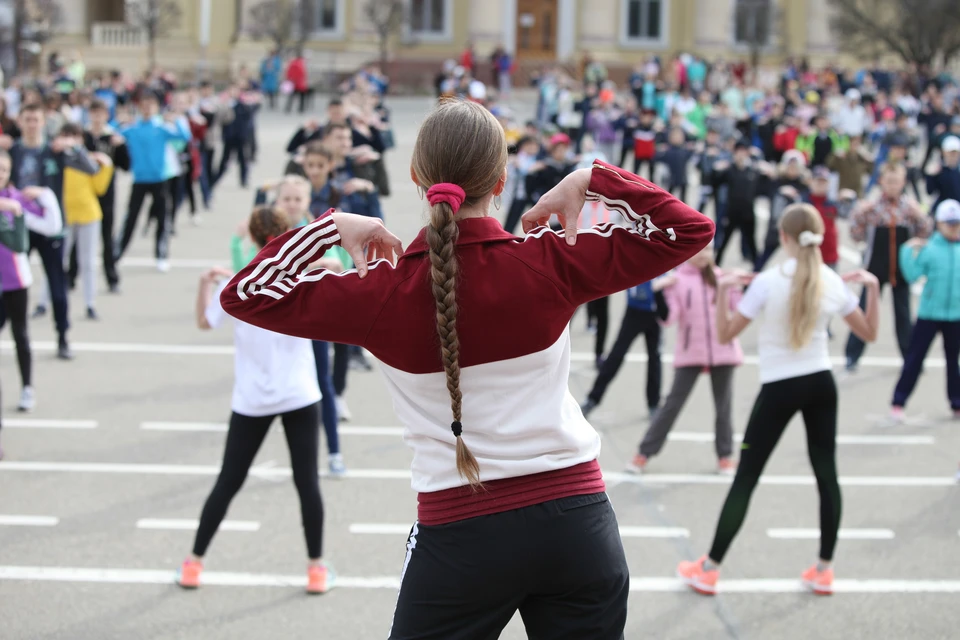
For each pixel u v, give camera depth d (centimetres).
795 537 603
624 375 964
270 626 485
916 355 829
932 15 3847
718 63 3819
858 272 528
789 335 500
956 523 628
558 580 248
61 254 941
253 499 643
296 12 4056
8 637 468
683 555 575
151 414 805
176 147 1313
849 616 505
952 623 500
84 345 997
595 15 4594
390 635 252
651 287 793
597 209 863
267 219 540
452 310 238
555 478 251
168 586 523
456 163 245
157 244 1317
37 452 715
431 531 251
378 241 257
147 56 4388
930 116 2438
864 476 711
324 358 672
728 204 1338
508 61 4016
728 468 705
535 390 250
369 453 732
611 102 2678
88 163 1040
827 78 3281
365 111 1309
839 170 1596
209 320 508
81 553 559
